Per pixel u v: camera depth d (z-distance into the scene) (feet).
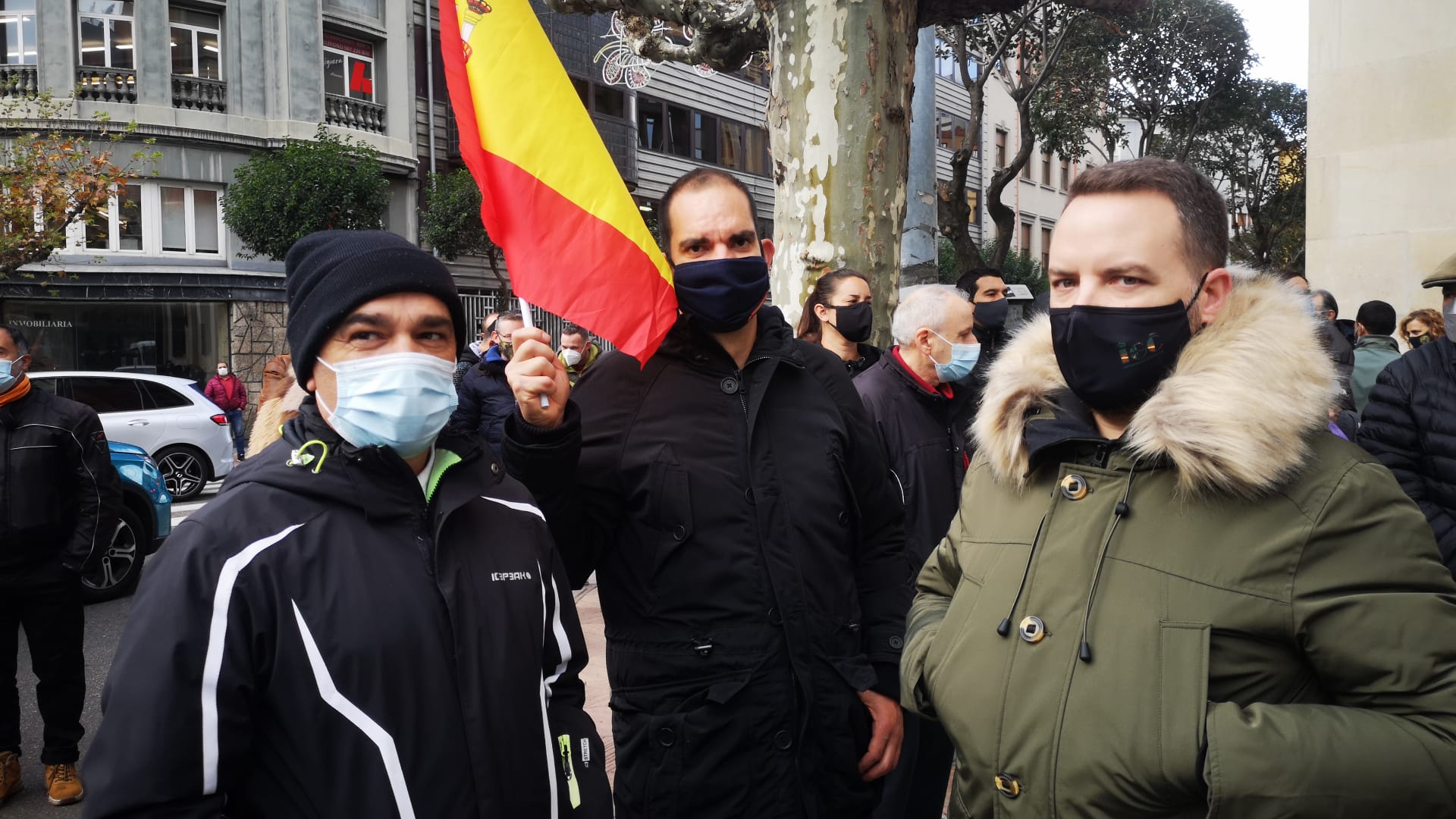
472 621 5.12
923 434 10.94
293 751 4.68
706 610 6.88
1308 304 4.83
